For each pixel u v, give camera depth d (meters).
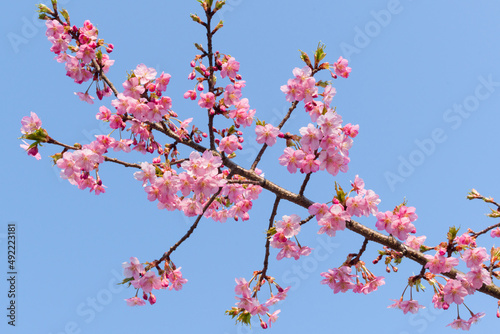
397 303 4.84
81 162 4.70
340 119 4.60
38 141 4.62
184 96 5.05
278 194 5.16
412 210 4.71
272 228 4.83
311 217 4.83
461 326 4.98
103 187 5.04
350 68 5.21
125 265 4.55
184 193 4.53
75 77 5.17
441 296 4.76
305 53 5.14
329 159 4.80
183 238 4.82
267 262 5.14
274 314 5.02
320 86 5.12
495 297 5.05
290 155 4.82
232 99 5.11
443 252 4.67
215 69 5.08
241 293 4.88
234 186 5.51
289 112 5.21
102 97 5.27
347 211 4.67
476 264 4.71
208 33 4.98
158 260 4.75
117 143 5.02
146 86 4.97
